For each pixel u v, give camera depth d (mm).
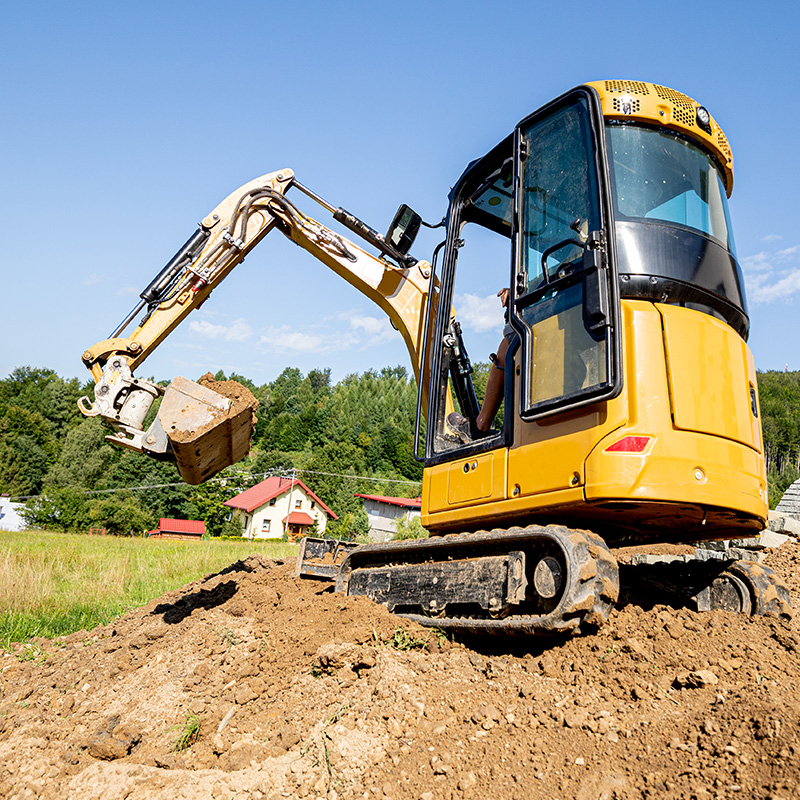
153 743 4055
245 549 19719
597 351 4137
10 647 7039
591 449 4059
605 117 4648
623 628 4160
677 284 4355
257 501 57250
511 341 4848
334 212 6922
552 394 4340
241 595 6855
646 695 3592
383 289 6809
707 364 4207
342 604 5121
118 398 5965
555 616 3857
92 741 3992
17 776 3855
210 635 5633
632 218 4438
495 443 4723
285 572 7734
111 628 7555
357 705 3939
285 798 3316
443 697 3900
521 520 4633
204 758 3777
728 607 4855
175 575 12578
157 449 5516
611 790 2885
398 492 72875
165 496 59312
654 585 5309
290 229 6977
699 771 2863
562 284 4465
